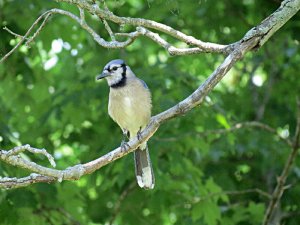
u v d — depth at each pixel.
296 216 12.99
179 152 12.14
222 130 11.95
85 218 13.75
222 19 14.10
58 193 12.32
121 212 13.31
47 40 13.44
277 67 15.00
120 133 13.22
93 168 7.83
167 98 11.84
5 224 10.94
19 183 7.62
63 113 13.66
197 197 12.13
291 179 13.46
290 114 14.34
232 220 12.57
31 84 13.95
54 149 14.24
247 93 15.13
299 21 11.96
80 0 8.23
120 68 10.47
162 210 12.64
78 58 14.95
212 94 12.48
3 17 12.89
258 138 13.40
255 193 13.63
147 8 14.08
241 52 7.80
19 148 7.27
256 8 13.46
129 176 12.02
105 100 12.73
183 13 13.42
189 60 14.51
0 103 13.48
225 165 14.00
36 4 12.95
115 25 14.04
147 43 14.58
